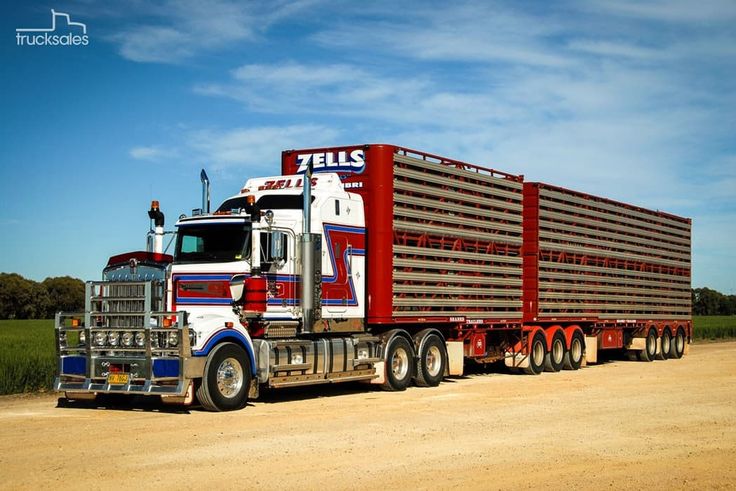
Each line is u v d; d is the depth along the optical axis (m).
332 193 16.89
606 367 26.47
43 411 14.25
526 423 13.23
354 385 19.23
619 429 12.80
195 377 13.81
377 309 17.50
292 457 10.20
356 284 17.39
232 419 13.22
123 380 14.02
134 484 8.73
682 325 32.94
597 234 26.72
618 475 9.66
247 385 14.61
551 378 21.78
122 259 14.61
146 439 11.30
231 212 15.88
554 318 24.22
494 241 21.34
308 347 15.95
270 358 15.04
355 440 11.42
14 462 9.76
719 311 144.25
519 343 22.89
